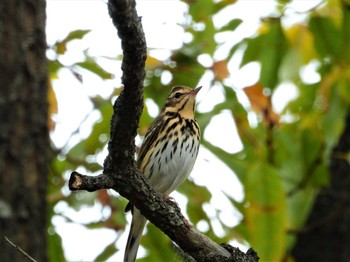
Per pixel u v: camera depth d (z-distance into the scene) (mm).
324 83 13555
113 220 13367
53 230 13555
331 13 13219
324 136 13531
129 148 8531
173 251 12820
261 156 13648
